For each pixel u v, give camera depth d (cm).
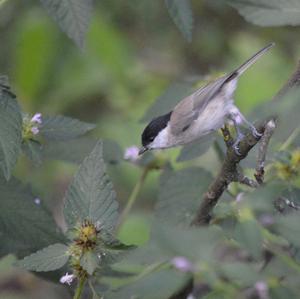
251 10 782
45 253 626
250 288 606
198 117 862
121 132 1435
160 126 900
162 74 1600
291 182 730
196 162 1165
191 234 479
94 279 727
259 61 1523
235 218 581
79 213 644
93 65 1564
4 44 1535
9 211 772
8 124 677
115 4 1566
